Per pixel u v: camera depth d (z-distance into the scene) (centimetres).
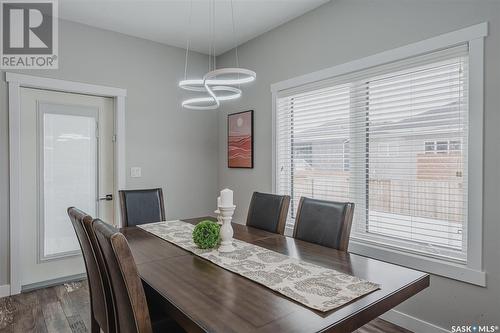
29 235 301
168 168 383
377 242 251
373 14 246
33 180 302
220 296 122
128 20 315
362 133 262
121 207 273
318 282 135
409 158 233
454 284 204
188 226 255
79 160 329
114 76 341
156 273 148
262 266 156
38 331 224
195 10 297
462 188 204
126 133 350
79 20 314
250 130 367
